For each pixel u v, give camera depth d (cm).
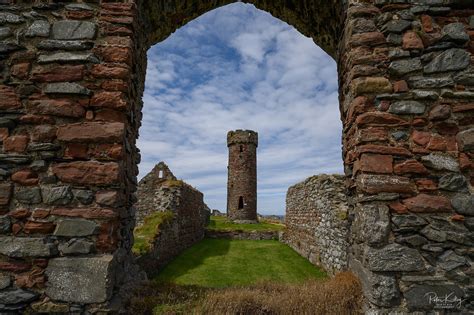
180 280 888
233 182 3014
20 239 338
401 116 386
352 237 448
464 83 388
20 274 334
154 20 541
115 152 359
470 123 381
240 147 3036
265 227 2523
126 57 378
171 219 1167
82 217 345
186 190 1481
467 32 400
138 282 466
